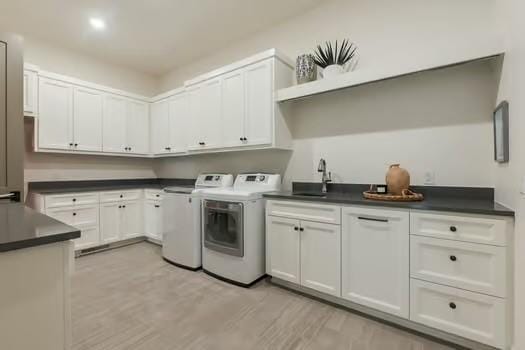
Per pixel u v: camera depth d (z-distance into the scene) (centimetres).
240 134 279
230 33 314
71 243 91
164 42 335
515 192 135
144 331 171
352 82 207
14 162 186
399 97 220
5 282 78
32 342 82
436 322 157
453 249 151
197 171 388
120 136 378
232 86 286
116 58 380
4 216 112
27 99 292
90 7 262
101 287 235
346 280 191
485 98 185
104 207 343
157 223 364
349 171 247
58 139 318
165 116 385
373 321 181
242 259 237
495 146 172
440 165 202
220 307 200
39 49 325
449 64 168
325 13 259
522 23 125
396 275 171
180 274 265
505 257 137
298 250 216
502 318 138
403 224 167
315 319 184
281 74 262
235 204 241
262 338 164
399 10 218
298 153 279
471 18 189
